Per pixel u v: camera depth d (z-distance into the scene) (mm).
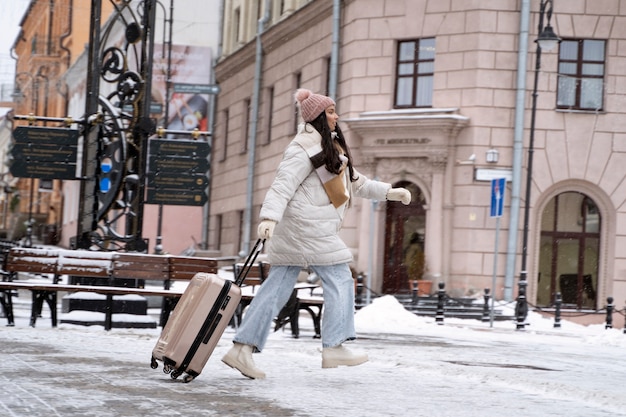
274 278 8539
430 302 32969
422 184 35469
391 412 6750
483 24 35219
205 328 7887
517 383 9109
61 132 16781
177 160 19656
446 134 35062
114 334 13188
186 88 41125
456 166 35250
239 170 48438
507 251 34656
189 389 7508
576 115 35281
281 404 6898
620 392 9062
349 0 37469
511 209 34625
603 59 35625
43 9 76125
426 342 16641
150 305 26484
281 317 15609
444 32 35688
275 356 10961
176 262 15234
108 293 14008
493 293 26766
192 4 54031
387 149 35844
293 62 42531
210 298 7914
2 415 5910
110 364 9047
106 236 16422
